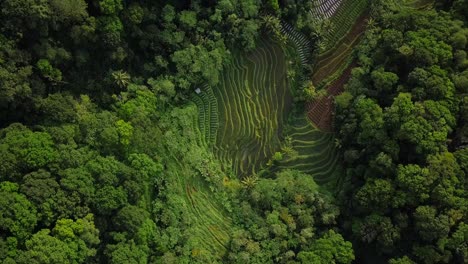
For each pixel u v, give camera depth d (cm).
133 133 5947
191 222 6306
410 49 5991
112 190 5494
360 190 5903
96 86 6169
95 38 5909
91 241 5281
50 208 5169
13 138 5297
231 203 6481
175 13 6550
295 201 6338
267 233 6231
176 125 6544
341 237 5984
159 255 5856
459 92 5866
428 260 5566
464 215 5512
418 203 5678
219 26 6712
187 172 6469
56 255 4981
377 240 5834
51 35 5666
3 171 5131
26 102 5556
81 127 5775
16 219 4972
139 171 5831
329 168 6662
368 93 6294
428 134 5691
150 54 6500
